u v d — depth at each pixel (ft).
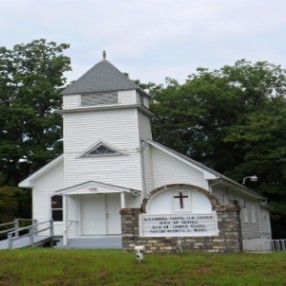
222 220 54.24
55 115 135.95
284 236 151.02
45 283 42.83
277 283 40.29
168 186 57.16
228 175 137.28
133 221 56.75
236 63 152.66
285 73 150.92
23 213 134.21
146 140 95.61
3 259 50.16
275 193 137.80
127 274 43.55
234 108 148.87
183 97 146.92
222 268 44.68
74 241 87.10
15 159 138.21
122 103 93.40
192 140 152.05
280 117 130.21
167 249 55.16
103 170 92.43
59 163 98.07
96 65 100.01
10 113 133.69
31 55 144.66
